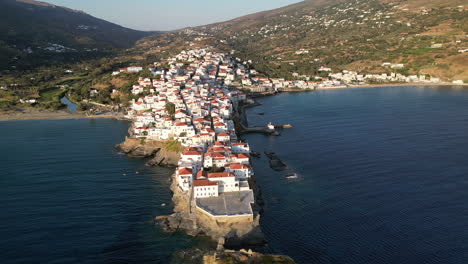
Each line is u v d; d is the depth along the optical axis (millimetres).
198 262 101750
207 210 119750
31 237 113562
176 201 137125
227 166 148000
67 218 125375
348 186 147750
